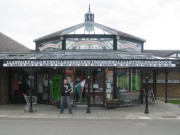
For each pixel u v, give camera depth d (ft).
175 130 46.44
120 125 50.98
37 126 48.85
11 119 57.00
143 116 62.85
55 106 77.51
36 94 84.69
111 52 79.30
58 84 78.48
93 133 43.14
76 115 63.16
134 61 67.41
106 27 82.12
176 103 92.12
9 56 75.97
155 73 98.07
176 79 116.88
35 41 88.79
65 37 80.53
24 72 87.97
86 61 66.44
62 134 42.14
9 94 86.69
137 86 84.38
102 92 76.69
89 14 83.35
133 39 85.35
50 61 66.80
